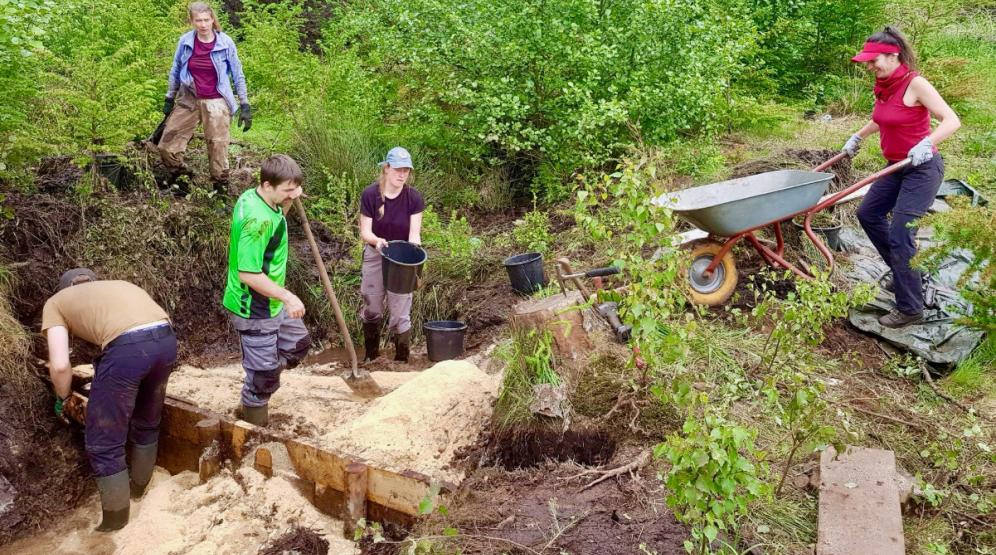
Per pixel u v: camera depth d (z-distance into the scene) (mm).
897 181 5758
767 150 8609
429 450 4652
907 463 4438
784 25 10828
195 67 6875
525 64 8477
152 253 6570
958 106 9680
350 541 4250
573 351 4910
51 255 6180
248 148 8641
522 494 4180
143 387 4652
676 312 5531
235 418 5258
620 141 8359
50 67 7137
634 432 4543
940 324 5758
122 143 6629
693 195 6191
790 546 3689
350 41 10852
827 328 5918
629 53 8398
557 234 7688
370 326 6566
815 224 7004
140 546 4363
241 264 4668
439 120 8883
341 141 8469
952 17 12133
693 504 3252
